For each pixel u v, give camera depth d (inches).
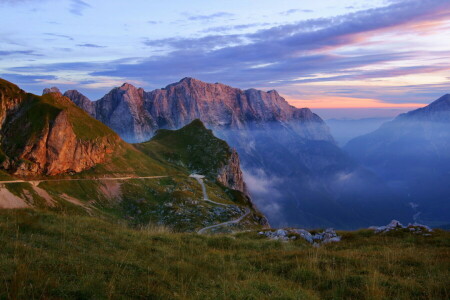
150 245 854.5
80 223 957.8
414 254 844.0
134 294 471.8
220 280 599.5
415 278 623.8
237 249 1027.9
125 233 954.7
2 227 734.5
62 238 736.3
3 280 439.5
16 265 491.2
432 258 781.3
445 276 623.8
